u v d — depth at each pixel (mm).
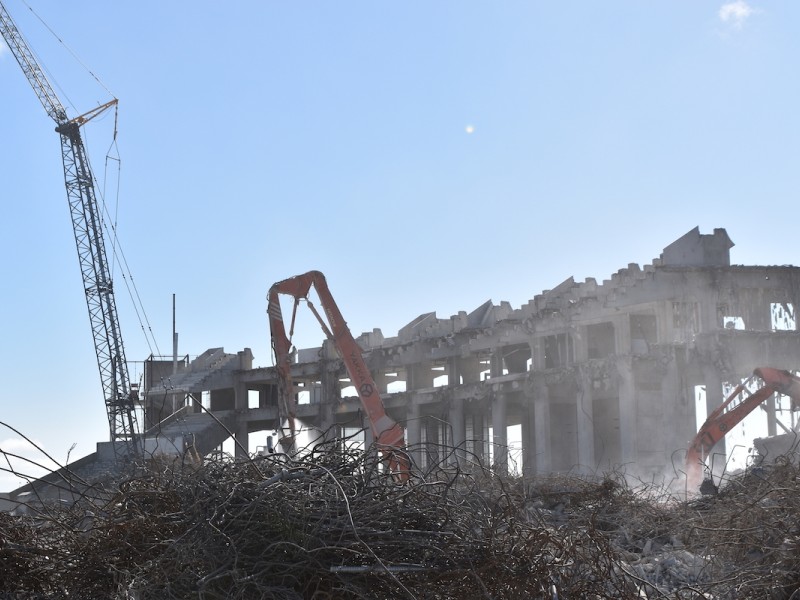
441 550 7367
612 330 54281
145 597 7348
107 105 73125
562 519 14023
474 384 58938
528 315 56625
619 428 51812
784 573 9078
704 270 46250
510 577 7336
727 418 25500
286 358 23359
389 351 65688
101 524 8453
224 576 7262
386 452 9047
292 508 7578
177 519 8078
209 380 73938
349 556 7434
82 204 73062
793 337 46188
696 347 45625
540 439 52844
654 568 10648
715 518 12805
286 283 24328
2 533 8477
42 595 8219
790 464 15367
